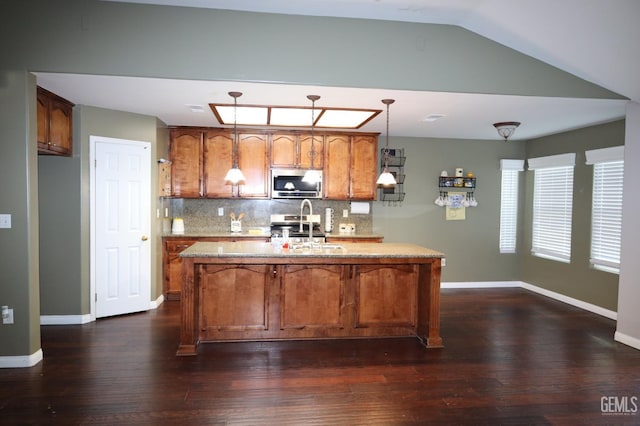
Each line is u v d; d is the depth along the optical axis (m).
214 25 3.31
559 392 2.94
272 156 5.67
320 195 5.77
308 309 3.86
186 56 3.29
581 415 2.64
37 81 3.39
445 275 6.31
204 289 3.74
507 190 6.36
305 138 5.72
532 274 6.16
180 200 5.94
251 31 3.34
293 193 5.70
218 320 3.77
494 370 3.30
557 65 3.63
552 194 5.78
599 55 3.27
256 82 3.38
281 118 4.91
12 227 3.20
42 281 4.28
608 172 4.83
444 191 6.28
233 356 3.49
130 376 3.10
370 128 5.48
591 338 4.06
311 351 3.63
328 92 3.64
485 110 4.26
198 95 3.82
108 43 3.22
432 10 3.27
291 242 4.33
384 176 4.01
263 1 3.17
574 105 4.00
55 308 4.31
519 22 3.23
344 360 3.45
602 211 4.90
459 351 3.69
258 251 3.73
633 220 3.81
